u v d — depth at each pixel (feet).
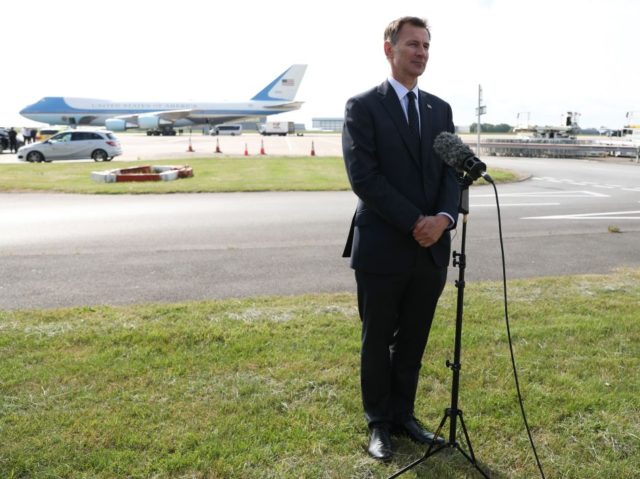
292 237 27.66
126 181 52.34
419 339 9.52
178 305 15.98
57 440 9.00
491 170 70.18
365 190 8.24
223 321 14.56
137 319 14.71
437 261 8.77
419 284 9.04
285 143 158.71
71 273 20.20
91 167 70.08
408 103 8.71
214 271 20.74
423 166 8.66
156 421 9.66
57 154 81.56
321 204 39.70
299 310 15.56
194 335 13.39
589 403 10.37
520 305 16.07
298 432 9.38
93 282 19.04
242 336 13.47
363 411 10.09
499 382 11.23
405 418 9.61
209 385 10.99
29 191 45.88
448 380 11.32
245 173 62.54
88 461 8.48
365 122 8.45
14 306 16.28
